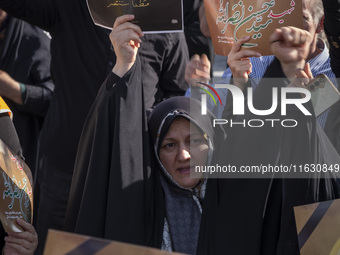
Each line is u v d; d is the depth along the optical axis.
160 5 3.06
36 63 4.95
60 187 4.21
